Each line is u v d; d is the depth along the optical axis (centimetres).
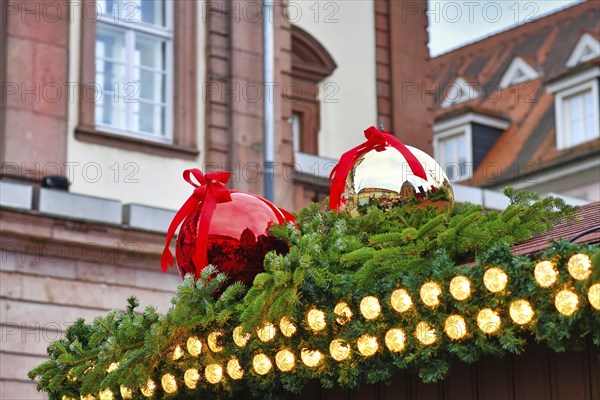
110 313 550
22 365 1539
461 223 486
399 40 2114
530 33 3291
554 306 440
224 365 519
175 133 1759
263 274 486
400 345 467
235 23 1819
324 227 537
